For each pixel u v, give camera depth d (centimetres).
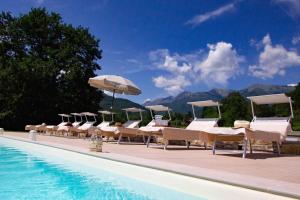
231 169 536
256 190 366
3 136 1700
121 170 604
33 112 3012
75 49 3259
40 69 2942
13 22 3219
